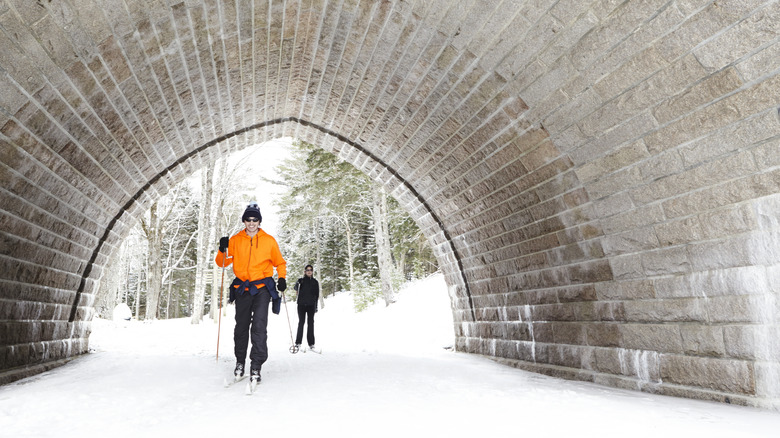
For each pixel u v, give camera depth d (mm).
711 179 4090
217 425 3256
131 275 49562
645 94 4250
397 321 17297
